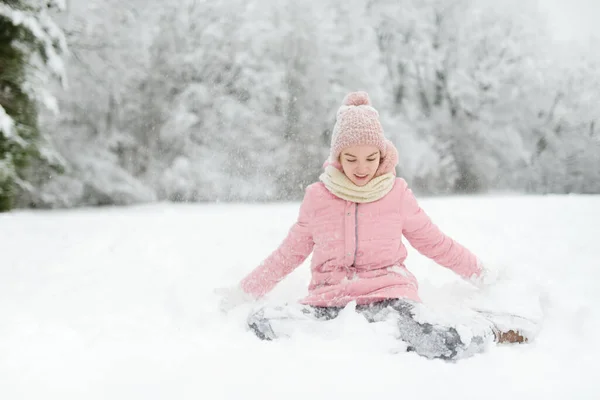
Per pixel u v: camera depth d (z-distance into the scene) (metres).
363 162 2.39
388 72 25.39
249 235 4.96
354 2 23.73
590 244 4.25
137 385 1.47
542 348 1.88
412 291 2.24
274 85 21.84
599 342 1.95
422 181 23.48
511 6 25.61
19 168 11.66
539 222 5.79
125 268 3.47
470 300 2.30
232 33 22.27
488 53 25.28
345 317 1.97
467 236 4.76
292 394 1.40
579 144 26.55
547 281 2.90
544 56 26.20
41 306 2.50
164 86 21.70
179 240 4.71
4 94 11.08
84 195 18.86
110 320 2.24
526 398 1.38
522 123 25.55
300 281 3.00
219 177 20.84
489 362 1.69
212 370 1.55
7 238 4.96
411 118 24.72
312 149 22.30
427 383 1.47
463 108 24.83
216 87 21.77
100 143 19.95
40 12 11.13
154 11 21.33
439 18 25.97
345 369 1.56
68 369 1.60
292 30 22.45
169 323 2.21
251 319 2.03
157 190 20.75
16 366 1.63
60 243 4.61
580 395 1.40
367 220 2.39
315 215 2.47
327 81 22.48
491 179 25.14
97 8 19.09
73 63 18.45
